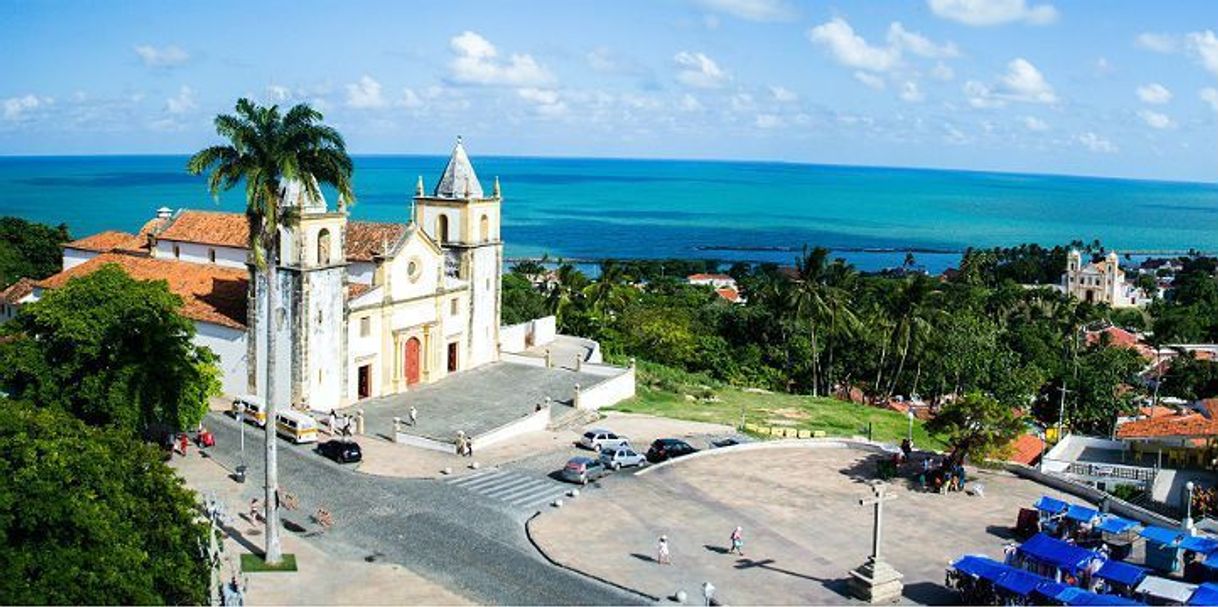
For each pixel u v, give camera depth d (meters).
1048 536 47.62
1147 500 61.09
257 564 45.19
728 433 75.12
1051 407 102.56
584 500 56.59
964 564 44.12
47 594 32.03
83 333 53.50
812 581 46.12
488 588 44.16
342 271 73.12
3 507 32.56
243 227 85.44
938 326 104.69
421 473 60.09
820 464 65.00
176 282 81.00
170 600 37.69
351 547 48.22
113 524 35.19
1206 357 143.75
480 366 89.19
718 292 190.38
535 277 197.00
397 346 79.12
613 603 43.06
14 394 54.53
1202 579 45.41
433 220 87.38
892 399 110.00
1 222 122.12
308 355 70.81
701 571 47.00
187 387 57.00
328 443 61.62
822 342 113.25
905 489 60.09
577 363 88.75
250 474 57.56
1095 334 153.25
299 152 46.97
